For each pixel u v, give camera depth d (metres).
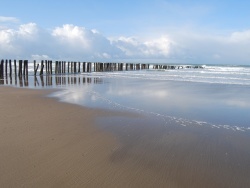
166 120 8.27
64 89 16.28
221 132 7.02
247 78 26.56
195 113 9.38
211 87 17.98
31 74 33.06
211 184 4.14
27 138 6.18
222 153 5.45
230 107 10.55
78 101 11.59
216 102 11.70
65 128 7.12
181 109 10.05
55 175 4.32
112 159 5.06
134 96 13.36
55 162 4.85
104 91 15.35
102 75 31.91
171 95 13.82
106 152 5.43
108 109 9.82
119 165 4.79
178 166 4.78
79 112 9.20
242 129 7.34
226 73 35.72
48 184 4.02
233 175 4.45
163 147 5.78
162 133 6.84
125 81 22.88
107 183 4.09
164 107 10.41
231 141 6.25
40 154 5.21
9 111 9.13
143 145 5.89
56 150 5.46
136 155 5.29
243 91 15.76
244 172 4.56
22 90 15.41
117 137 6.44
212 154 5.39
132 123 7.82
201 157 5.22
